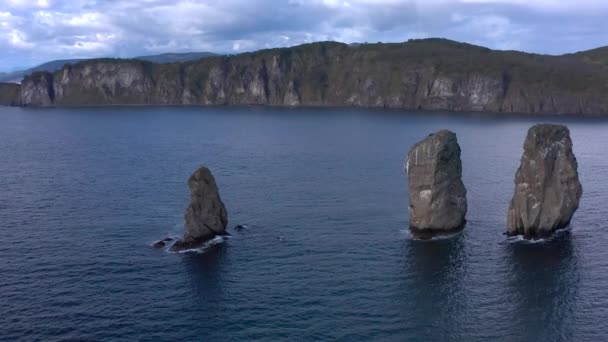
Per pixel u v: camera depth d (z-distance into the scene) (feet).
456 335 188.24
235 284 227.40
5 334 188.14
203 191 277.85
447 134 279.08
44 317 199.93
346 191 385.29
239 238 282.15
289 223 307.99
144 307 207.92
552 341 184.34
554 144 275.18
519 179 280.10
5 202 355.56
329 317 199.93
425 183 279.69
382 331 190.70
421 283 227.20
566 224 289.94
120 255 259.60
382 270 240.73
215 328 193.16
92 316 200.85
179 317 200.54
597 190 382.63
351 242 275.80
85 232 293.43
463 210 289.33
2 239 281.13
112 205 348.79
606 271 237.66
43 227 301.63
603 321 196.03
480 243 272.31
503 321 197.06
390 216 320.29
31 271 240.12
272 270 241.55
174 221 314.55
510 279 230.68
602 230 288.92
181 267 245.45
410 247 268.00
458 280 230.07
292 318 199.41
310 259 253.85
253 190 390.83
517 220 281.13
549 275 234.17
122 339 186.29
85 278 233.35
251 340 185.57
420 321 197.16
